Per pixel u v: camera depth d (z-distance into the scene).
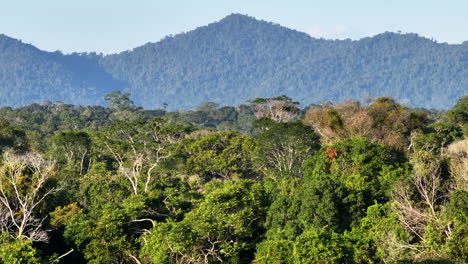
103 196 90.00
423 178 69.75
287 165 109.19
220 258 71.56
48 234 79.25
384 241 60.38
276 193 80.88
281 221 73.12
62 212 81.00
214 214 73.25
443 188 68.94
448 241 55.34
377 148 90.62
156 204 83.88
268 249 62.75
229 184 82.88
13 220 73.75
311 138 112.62
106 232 73.06
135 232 76.44
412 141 117.44
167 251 69.88
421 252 57.97
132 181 94.56
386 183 76.56
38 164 86.06
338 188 72.50
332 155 91.44
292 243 61.75
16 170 83.38
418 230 62.81
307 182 76.81
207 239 71.94
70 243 75.75
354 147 90.69
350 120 122.19
